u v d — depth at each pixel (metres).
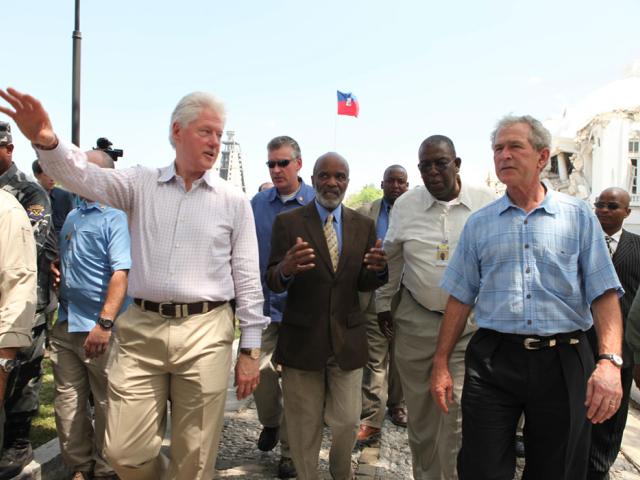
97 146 5.01
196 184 2.82
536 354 2.54
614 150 23.31
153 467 2.86
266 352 4.22
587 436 2.56
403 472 4.08
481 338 2.71
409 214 3.70
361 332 3.41
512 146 2.61
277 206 4.57
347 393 3.34
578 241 2.59
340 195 3.37
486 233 2.73
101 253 3.56
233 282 2.96
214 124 2.73
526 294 2.57
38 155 2.50
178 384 2.78
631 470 4.22
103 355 3.52
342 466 3.47
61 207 5.49
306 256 3.09
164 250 2.74
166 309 2.73
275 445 4.30
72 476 3.78
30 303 2.69
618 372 2.37
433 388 2.91
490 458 2.57
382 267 3.27
